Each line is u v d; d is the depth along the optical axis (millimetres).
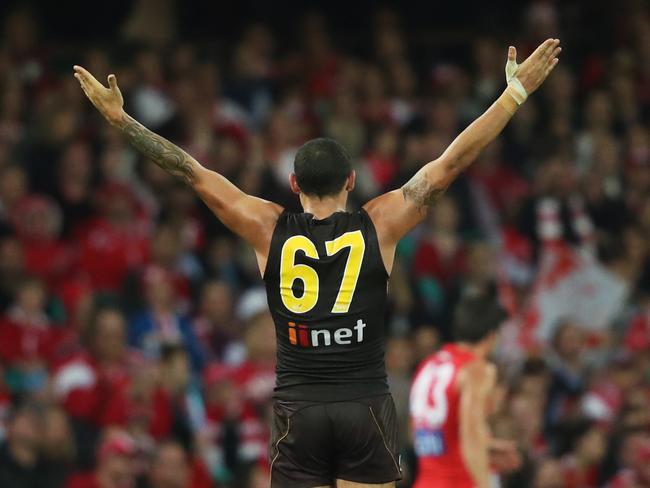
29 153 54031
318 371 21891
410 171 56562
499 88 63312
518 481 40938
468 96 63594
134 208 52969
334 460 22188
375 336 22016
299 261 21953
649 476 44188
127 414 42281
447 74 65000
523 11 71875
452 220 55125
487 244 53844
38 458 40031
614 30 68062
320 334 21828
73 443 41812
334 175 22406
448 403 32406
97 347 44781
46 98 56844
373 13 72500
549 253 54750
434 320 50625
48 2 70500
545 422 47281
